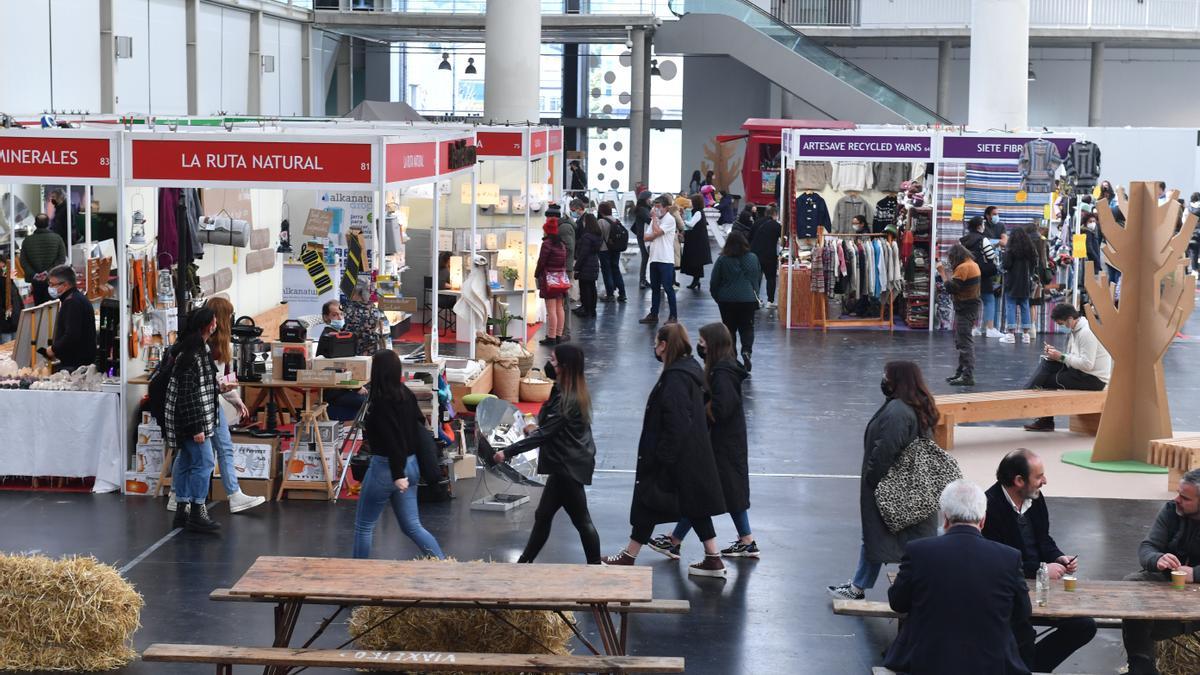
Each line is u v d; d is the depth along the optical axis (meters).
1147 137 27.80
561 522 9.26
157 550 8.47
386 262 14.04
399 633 6.52
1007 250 18.38
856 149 18.81
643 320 19.55
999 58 27.78
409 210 18.64
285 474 9.69
